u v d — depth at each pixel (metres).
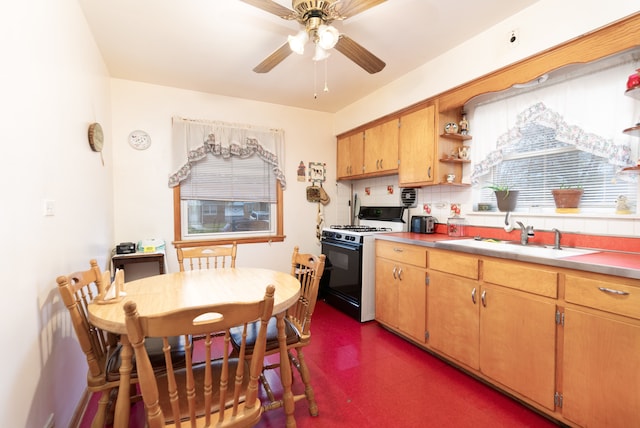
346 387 1.93
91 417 1.70
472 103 2.63
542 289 1.61
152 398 0.92
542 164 2.26
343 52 1.91
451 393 1.87
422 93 2.72
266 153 3.57
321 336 2.69
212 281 1.78
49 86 1.38
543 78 1.94
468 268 2.01
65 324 1.53
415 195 3.24
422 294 2.38
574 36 1.72
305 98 3.53
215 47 2.38
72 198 1.68
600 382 1.39
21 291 1.09
